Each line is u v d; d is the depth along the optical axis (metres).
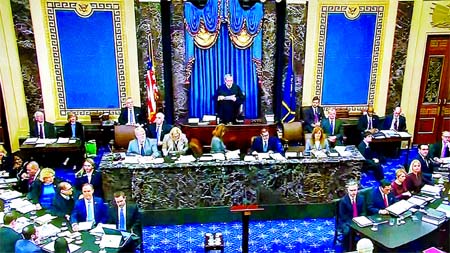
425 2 9.91
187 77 9.77
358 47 10.17
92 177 7.24
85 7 9.37
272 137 8.31
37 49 9.41
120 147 9.02
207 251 5.73
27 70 9.52
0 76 9.41
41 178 6.61
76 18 9.41
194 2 9.38
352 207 6.21
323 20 9.88
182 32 9.56
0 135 9.81
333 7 9.83
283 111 9.95
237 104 9.70
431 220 5.71
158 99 9.84
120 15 9.48
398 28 10.02
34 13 9.20
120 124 9.67
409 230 5.51
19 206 6.14
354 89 10.48
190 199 7.28
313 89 10.34
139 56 9.77
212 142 8.00
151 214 7.25
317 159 7.31
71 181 8.64
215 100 9.84
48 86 9.67
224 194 7.30
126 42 9.66
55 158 9.26
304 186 7.38
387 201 6.25
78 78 9.80
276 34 9.82
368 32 10.09
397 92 10.48
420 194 6.59
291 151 8.12
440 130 10.90
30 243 4.88
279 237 6.90
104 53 9.70
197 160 7.27
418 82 10.48
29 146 8.69
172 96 9.92
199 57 9.77
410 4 9.88
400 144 10.05
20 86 9.58
